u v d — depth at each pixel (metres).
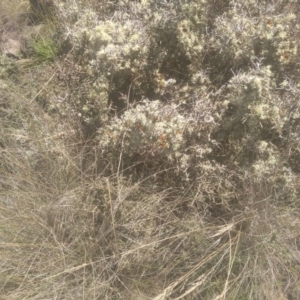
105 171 2.22
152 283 2.17
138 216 2.15
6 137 2.34
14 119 2.41
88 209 2.19
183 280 2.15
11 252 2.17
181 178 2.18
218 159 2.23
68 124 2.30
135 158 2.20
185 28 2.17
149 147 2.08
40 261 2.15
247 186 2.13
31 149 2.30
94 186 2.16
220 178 2.14
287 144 2.22
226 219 2.21
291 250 2.15
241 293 2.17
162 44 2.24
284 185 2.16
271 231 2.13
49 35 2.76
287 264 2.22
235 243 2.17
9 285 2.17
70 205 2.17
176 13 2.17
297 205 2.27
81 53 2.31
